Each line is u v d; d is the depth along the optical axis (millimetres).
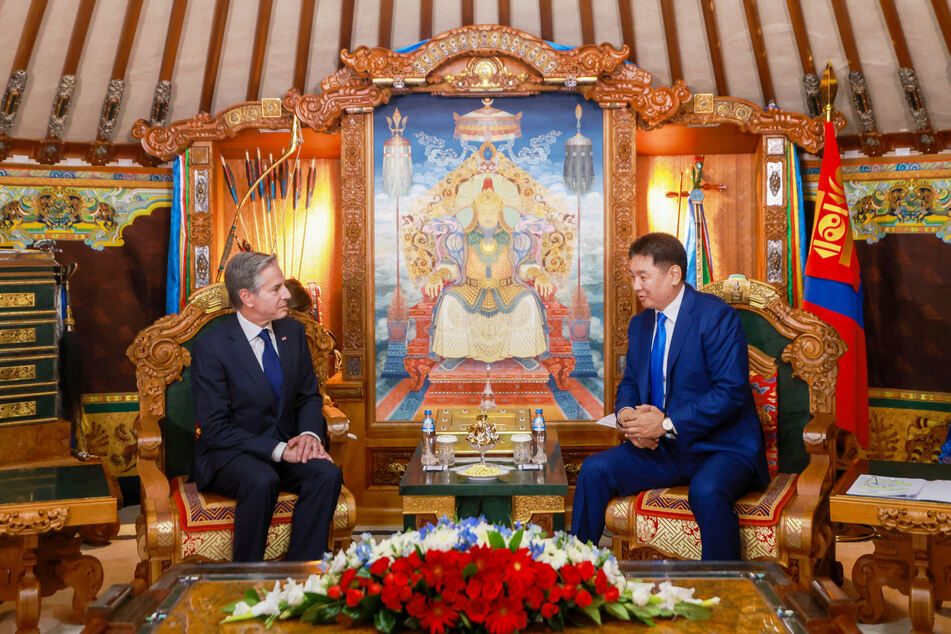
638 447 3281
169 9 4746
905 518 2715
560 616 1887
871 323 5156
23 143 5020
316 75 5148
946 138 4910
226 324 3416
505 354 4707
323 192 5285
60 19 4641
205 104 5090
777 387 3533
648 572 2244
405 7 4906
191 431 3551
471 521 2143
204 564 2293
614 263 4668
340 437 3439
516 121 4691
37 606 2902
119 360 5277
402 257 4707
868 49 4805
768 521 2953
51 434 3998
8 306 3875
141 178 5293
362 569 1966
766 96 5109
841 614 1899
